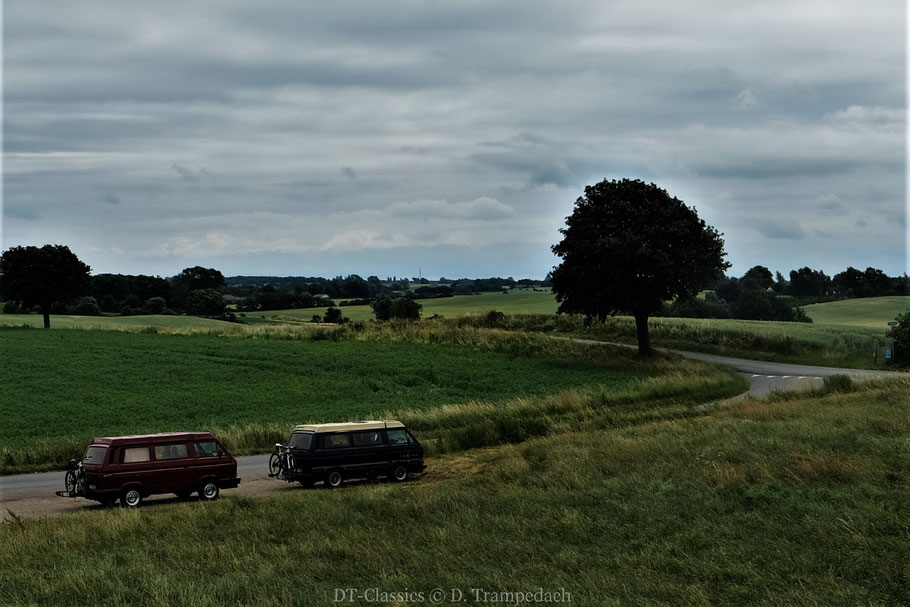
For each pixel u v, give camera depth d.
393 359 66.25
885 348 70.88
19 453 33.16
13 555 16.69
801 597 12.45
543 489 21.08
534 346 73.06
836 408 31.44
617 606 12.30
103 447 24.11
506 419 37.41
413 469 27.94
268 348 73.12
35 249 106.75
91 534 18.41
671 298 68.75
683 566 14.22
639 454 24.05
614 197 69.06
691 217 68.00
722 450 22.94
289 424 39.78
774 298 150.38
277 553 15.94
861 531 15.16
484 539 16.38
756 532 15.84
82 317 140.12
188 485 24.84
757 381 56.47
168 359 65.62
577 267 66.94
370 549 15.98
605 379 57.16
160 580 13.80
